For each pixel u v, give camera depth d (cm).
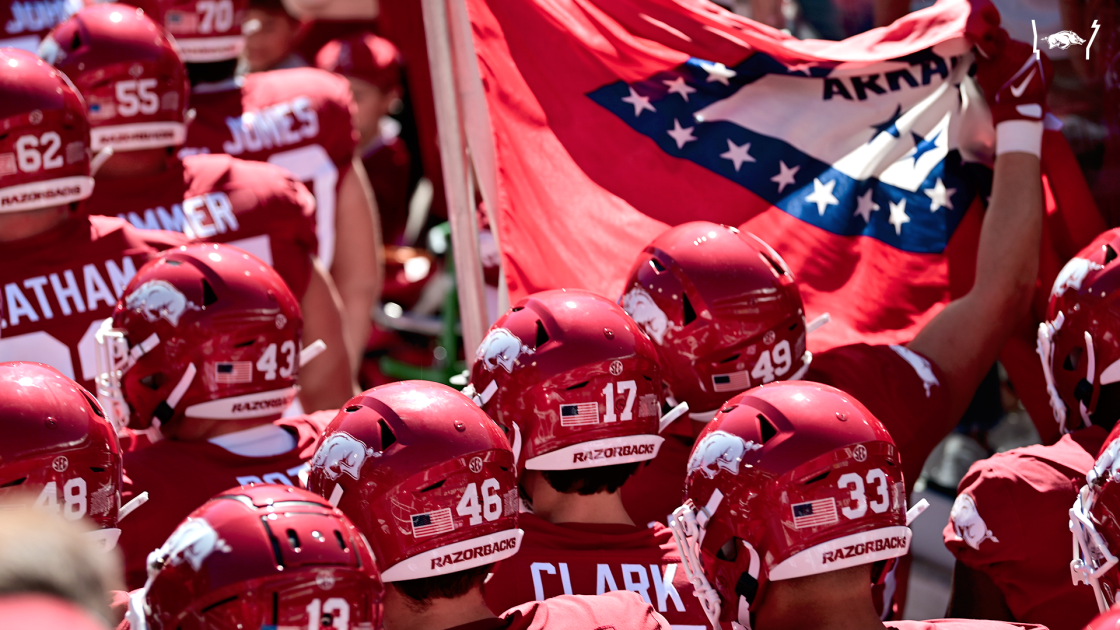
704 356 986
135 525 895
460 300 1263
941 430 1097
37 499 757
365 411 776
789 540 708
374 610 636
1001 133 1177
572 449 859
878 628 723
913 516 750
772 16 1680
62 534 415
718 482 732
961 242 1230
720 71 1263
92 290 1134
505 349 880
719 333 979
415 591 747
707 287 980
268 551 616
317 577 615
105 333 965
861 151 1253
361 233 1603
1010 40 1183
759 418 736
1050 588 898
